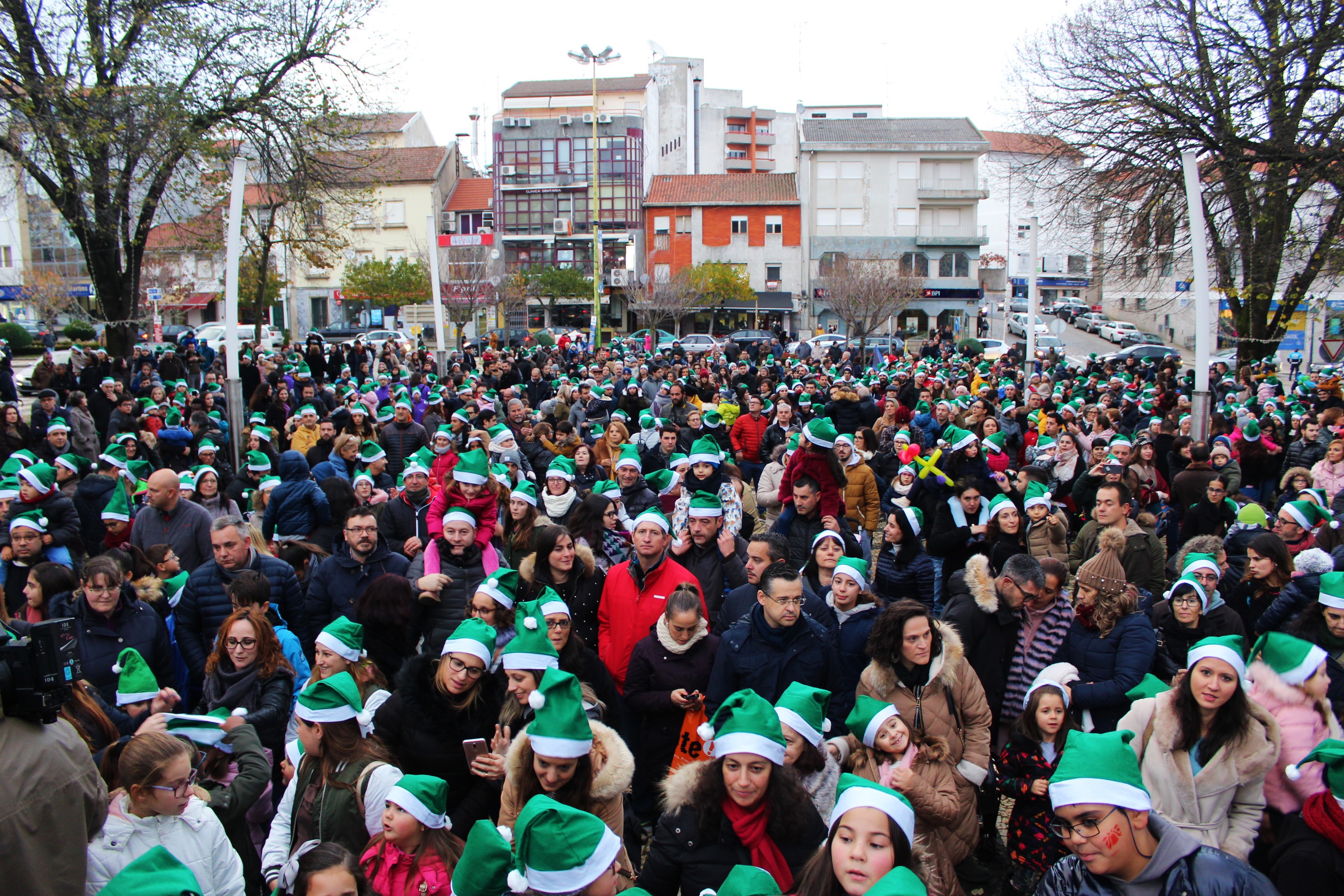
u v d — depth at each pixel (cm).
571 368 2681
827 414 1346
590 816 292
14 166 1975
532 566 584
